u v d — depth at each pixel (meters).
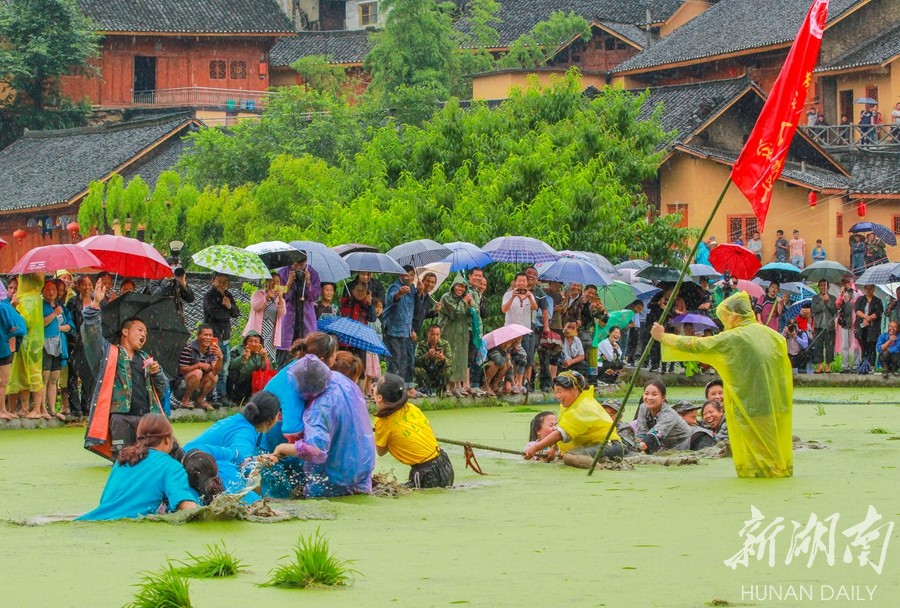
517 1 123.25
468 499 19.05
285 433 19.31
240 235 72.81
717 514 17.30
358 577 13.09
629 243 49.72
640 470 22.58
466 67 111.44
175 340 22.88
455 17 126.44
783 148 22.52
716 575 13.18
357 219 43.31
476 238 43.53
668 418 25.50
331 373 19.62
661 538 15.42
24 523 16.42
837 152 78.94
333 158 85.25
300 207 58.25
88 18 114.94
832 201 75.25
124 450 17.28
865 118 81.19
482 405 35.88
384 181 50.75
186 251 74.25
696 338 21.77
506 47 116.56
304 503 18.16
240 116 120.44
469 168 50.72
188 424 29.17
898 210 76.56
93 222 77.56
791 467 21.45
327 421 19.16
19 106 113.62
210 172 84.38
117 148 94.19
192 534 15.66
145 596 11.77
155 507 17.08
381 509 17.92
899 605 11.94
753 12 97.56
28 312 28.38
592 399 23.56
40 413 28.91
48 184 93.06
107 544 14.95
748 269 45.94
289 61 125.12
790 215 75.81
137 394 21.45
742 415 21.33
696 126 76.31
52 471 21.97
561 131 52.59
